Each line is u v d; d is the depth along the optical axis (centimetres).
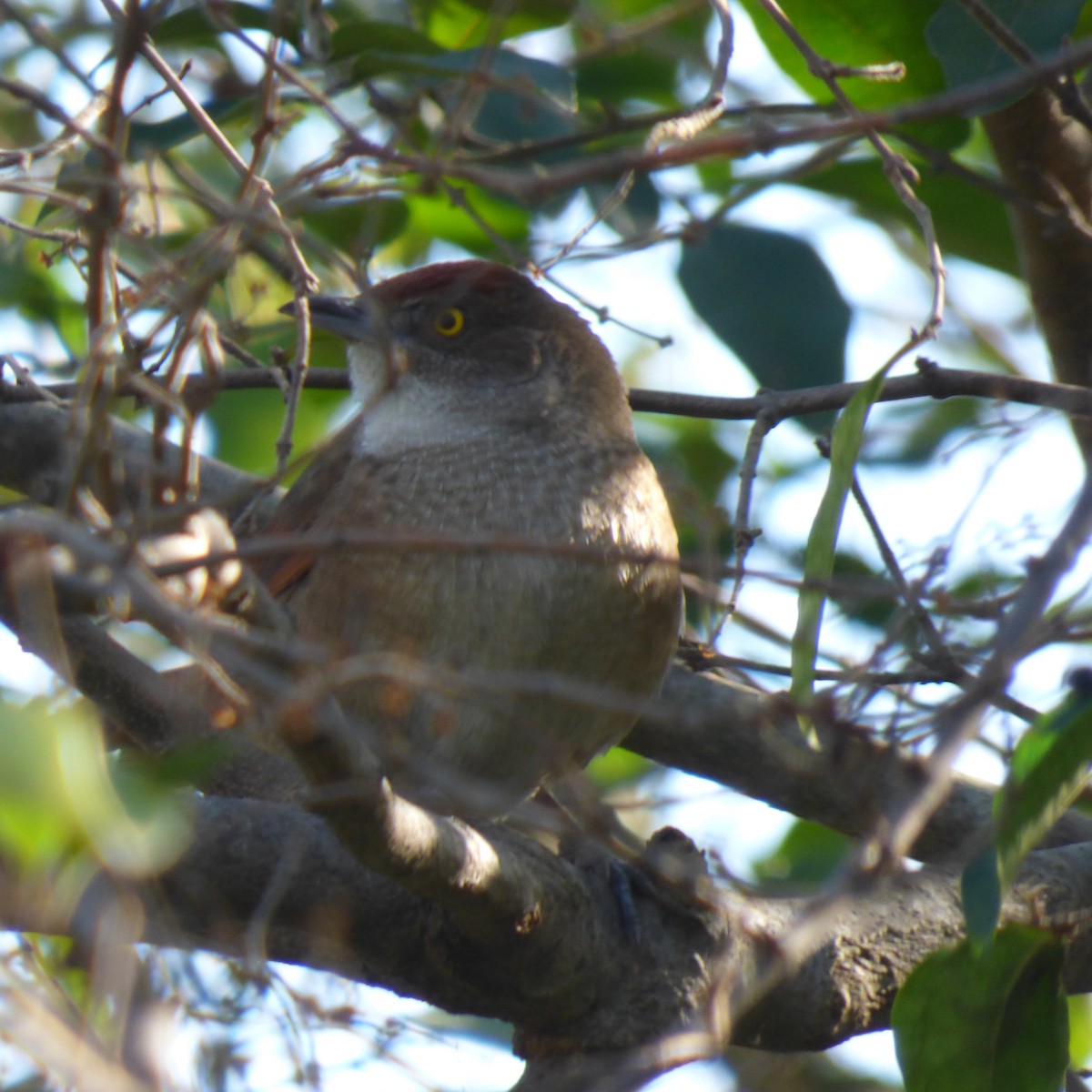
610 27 1046
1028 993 693
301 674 579
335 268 761
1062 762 605
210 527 586
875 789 696
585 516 883
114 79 625
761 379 962
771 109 860
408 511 884
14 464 912
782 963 634
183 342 608
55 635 521
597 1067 722
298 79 703
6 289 1043
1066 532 607
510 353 950
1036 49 816
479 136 948
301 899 679
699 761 969
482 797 635
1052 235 879
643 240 853
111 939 471
